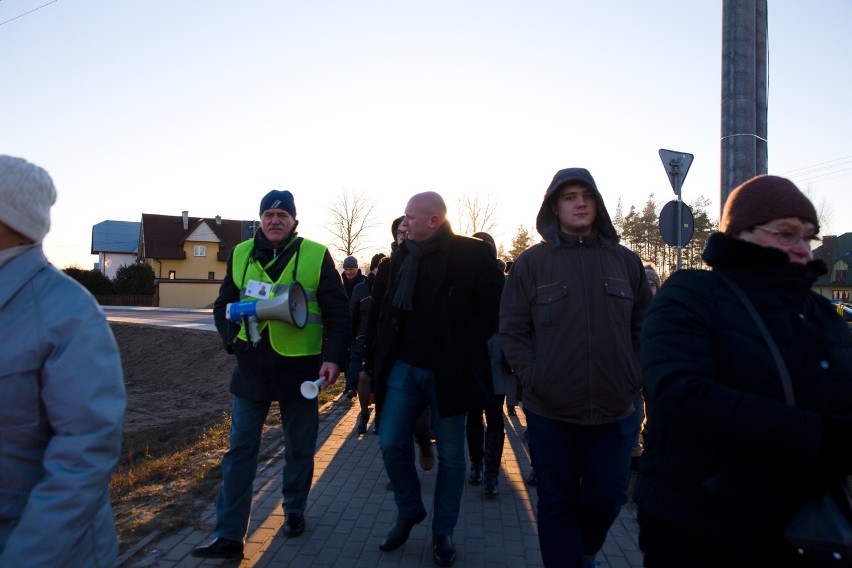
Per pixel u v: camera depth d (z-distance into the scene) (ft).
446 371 12.05
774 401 5.54
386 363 12.62
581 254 10.64
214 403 43.09
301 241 13.65
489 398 12.48
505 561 12.84
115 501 15.99
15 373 5.42
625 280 10.58
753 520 5.60
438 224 12.47
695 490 6.00
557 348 10.25
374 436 23.58
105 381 5.64
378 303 13.69
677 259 29.94
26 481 5.59
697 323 6.15
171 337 64.39
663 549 6.25
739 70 22.03
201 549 12.12
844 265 172.24
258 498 16.08
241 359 12.87
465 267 12.41
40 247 5.93
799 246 6.44
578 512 10.59
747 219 6.41
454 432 12.45
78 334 5.57
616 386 10.20
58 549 5.19
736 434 5.49
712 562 5.96
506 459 20.80
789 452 5.33
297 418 13.46
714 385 5.73
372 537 13.87
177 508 15.05
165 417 37.86
